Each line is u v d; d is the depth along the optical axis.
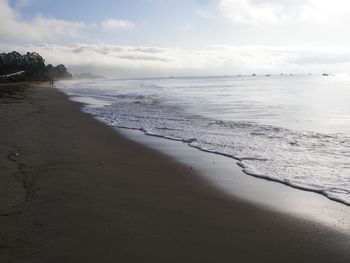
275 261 5.80
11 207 7.49
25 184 8.94
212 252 6.02
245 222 7.33
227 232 6.82
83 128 19.56
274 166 11.86
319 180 10.31
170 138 17.05
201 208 8.09
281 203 8.54
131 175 10.64
